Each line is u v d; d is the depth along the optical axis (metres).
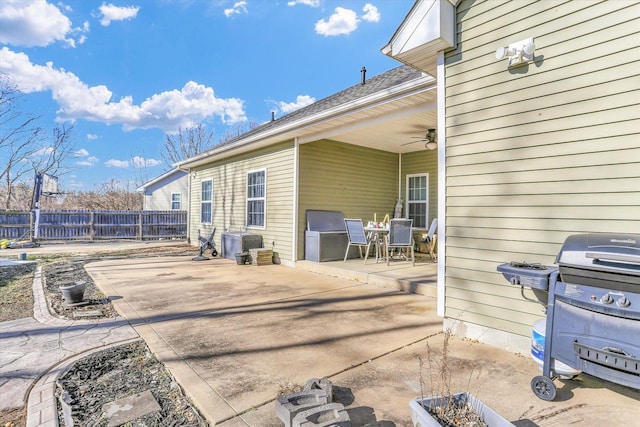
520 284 2.53
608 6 2.44
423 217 8.77
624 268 1.91
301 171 7.38
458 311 3.29
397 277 5.45
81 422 1.97
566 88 2.63
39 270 7.02
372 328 3.53
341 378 2.47
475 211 3.16
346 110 5.53
